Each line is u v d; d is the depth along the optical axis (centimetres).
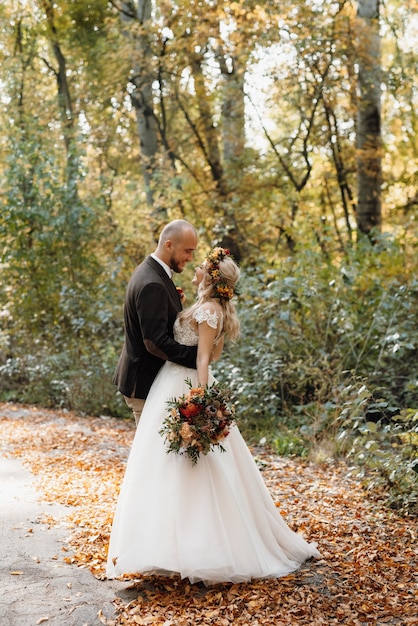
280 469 628
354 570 385
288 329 815
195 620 327
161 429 362
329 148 1428
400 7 1442
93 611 338
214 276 383
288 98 1345
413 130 1579
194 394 359
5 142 1393
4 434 827
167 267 396
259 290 918
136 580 373
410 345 679
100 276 1144
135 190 1421
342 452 669
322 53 1201
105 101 1692
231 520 361
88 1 1553
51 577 379
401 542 431
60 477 606
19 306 1159
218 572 347
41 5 1589
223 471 369
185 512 355
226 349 862
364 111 1229
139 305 378
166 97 1526
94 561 398
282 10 1122
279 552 385
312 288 811
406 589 362
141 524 359
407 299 793
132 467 377
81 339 1074
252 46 1171
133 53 1302
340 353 779
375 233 939
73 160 1187
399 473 497
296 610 334
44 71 1930
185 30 1273
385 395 734
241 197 1421
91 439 787
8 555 411
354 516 483
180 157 1571
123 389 401
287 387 827
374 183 1229
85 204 1177
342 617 331
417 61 1427
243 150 1472
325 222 1323
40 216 1135
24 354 1147
